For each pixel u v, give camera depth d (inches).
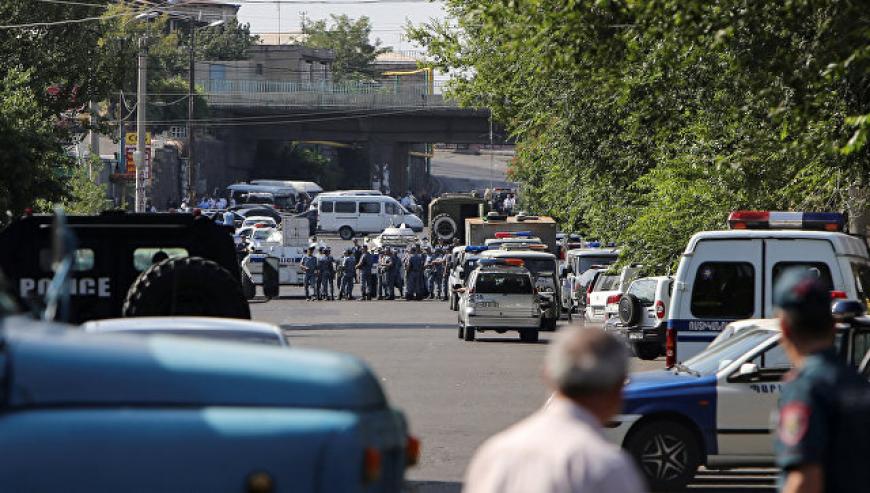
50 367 514.6
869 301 1923.0
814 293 601.3
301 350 576.1
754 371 1366.9
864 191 2276.1
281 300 5816.9
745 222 1973.4
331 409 535.8
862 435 579.5
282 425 521.7
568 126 3567.9
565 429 478.9
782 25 1851.6
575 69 1926.7
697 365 1430.9
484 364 2805.1
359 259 6136.8
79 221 1743.4
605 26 1831.9
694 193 2758.4
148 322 1146.0
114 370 520.4
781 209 2581.2
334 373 545.3
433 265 6013.8
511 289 3503.9
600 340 490.0
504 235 5733.3
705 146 2655.0
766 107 2226.9
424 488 1371.8
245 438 518.3
